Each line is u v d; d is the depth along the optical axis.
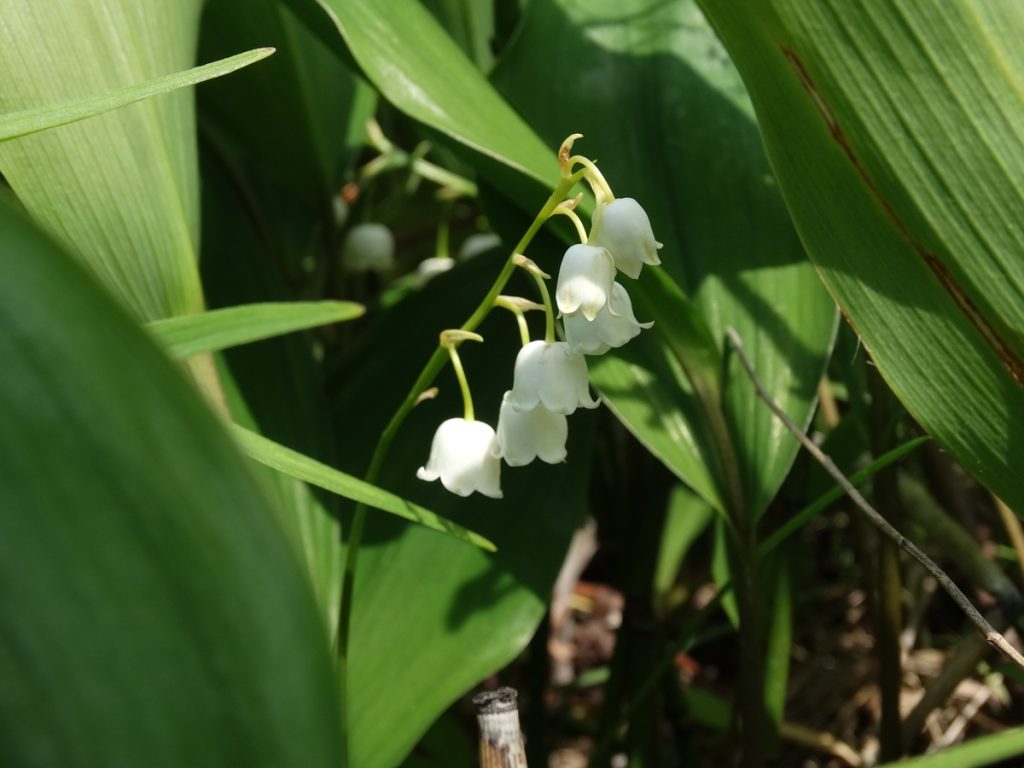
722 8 0.09
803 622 0.21
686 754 0.17
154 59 0.11
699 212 0.14
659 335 0.12
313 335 0.20
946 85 0.09
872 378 0.13
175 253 0.12
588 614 0.24
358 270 0.21
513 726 0.08
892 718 0.15
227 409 0.13
